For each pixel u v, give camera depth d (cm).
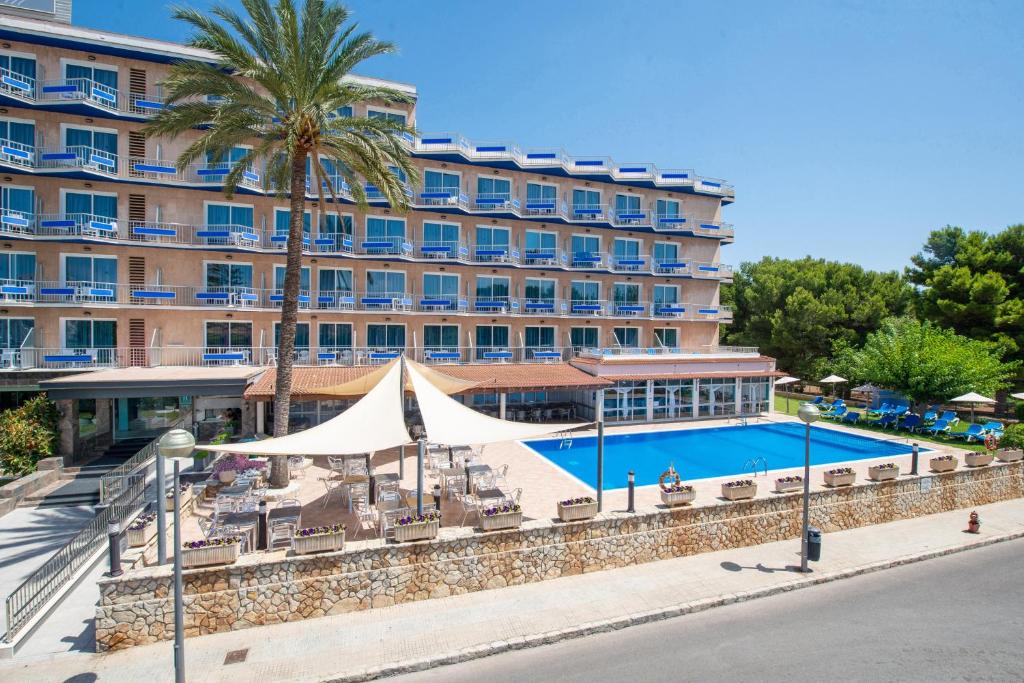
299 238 1941
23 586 1168
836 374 4625
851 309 5225
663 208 4075
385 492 1593
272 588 1198
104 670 1031
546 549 1412
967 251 4203
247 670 1030
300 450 1352
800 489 1769
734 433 3167
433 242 3494
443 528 1398
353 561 1254
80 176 2694
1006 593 1386
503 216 3609
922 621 1241
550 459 2516
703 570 1473
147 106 2795
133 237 2838
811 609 1296
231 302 2952
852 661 1077
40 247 2691
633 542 1505
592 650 1118
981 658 1092
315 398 2364
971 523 1775
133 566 1179
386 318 3356
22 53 2666
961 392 3081
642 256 4019
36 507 1888
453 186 3553
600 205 3866
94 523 1482
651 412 3484
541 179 3772
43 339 2681
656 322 4041
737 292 6681
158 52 2816
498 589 1361
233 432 2898
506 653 1110
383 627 1184
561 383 3084
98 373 2503
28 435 2209
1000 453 2206
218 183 2881
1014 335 3888
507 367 3391
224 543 1191
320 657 1073
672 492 1591
